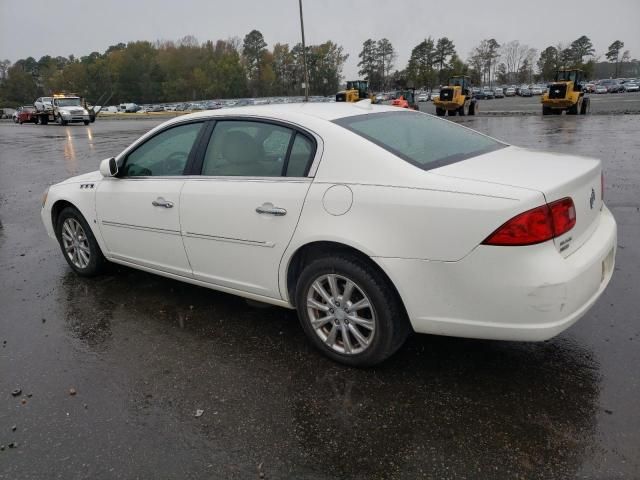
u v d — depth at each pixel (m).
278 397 2.98
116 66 121.44
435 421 2.72
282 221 3.24
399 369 3.21
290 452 2.54
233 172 3.58
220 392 3.05
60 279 4.96
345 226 2.98
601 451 2.45
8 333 3.86
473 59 117.88
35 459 2.56
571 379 3.02
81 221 4.74
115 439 2.68
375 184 2.95
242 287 3.64
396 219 2.83
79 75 118.31
